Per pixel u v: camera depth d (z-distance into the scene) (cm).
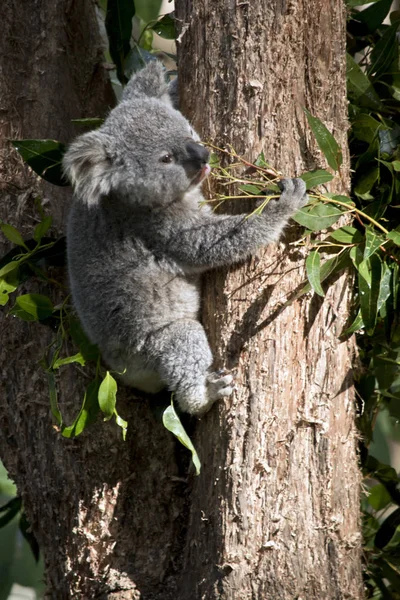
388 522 697
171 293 648
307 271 543
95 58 756
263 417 568
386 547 700
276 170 575
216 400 588
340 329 595
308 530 574
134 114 659
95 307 659
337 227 589
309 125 569
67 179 654
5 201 706
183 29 607
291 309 576
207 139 595
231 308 587
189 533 607
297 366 577
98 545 641
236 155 570
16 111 716
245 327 578
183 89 622
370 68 712
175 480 657
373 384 683
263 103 576
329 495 582
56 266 700
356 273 622
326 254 583
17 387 674
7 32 720
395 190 639
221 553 570
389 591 694
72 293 674
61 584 654
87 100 748
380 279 567
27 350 674
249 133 577
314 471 579
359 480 623
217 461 581
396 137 690
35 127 715
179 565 637
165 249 647
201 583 580
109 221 662
